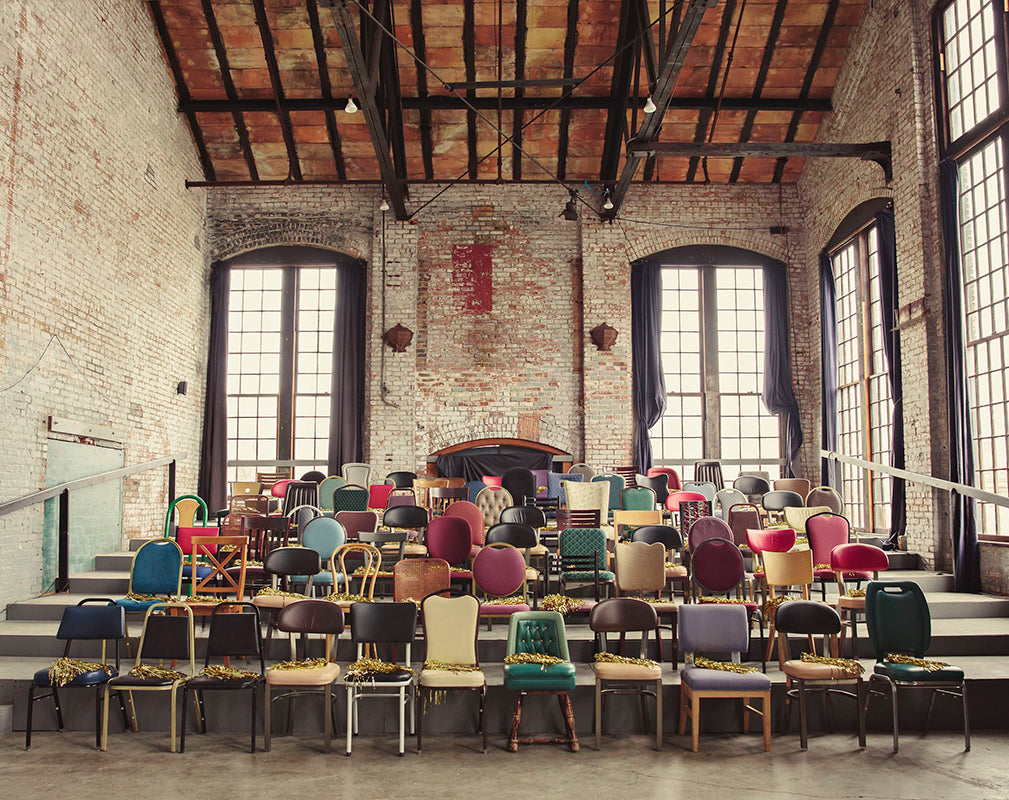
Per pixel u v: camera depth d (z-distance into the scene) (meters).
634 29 11.81
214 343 13.85
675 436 14.20
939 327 10.02
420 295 14.05
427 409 13.85
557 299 14.05
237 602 6.50
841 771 5.50
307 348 14.29
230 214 14.13
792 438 13.84
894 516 10.60
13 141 8.33
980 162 9.52
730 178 14.20
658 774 5.45
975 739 6.23
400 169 13.73
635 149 10.97
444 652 6.35
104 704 6.09
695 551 7.60
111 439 10.48
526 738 6.14
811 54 12.39
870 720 6.52
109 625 6.26
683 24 8.48
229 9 11.77
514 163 13.97
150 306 11.77
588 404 13.69
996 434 9.22
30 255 8.65
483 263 14.08
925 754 5.86
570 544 8.15
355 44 8.84
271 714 6.43
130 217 11.10
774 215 14.20
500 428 13.82
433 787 5.19
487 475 13.62
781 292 14.10
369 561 8.00
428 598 6.46
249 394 14.23
